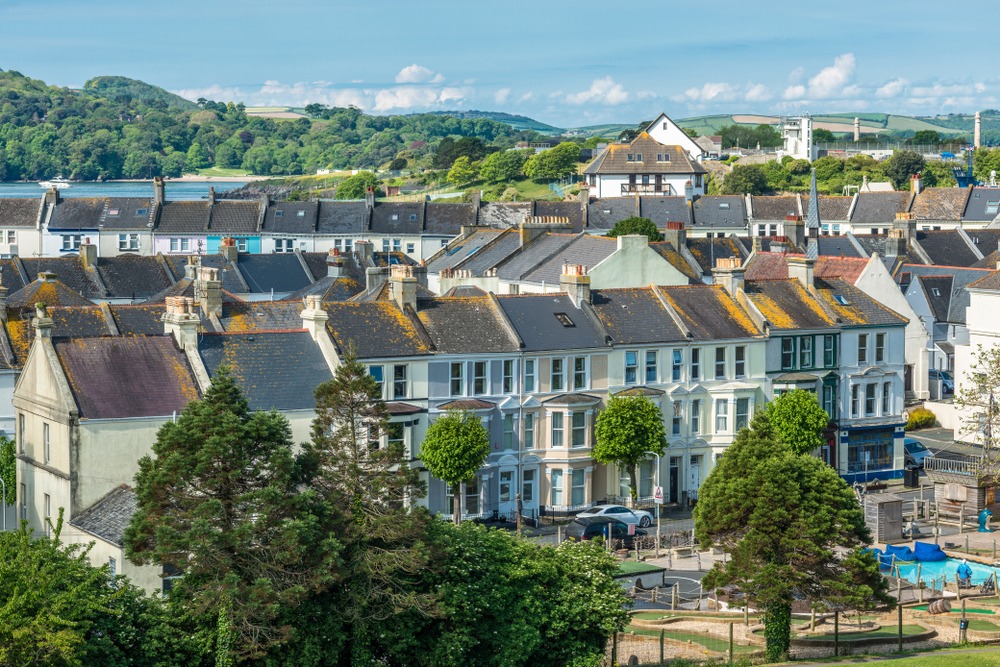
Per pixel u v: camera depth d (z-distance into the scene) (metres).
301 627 134.38
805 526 150.25
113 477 174.88
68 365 179.00
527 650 141.25
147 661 129.25
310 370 195.62
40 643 118.94
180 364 184.75
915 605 175.00
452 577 141.75
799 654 154.50
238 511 134.62
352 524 138.12
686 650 155.12
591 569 149.12
